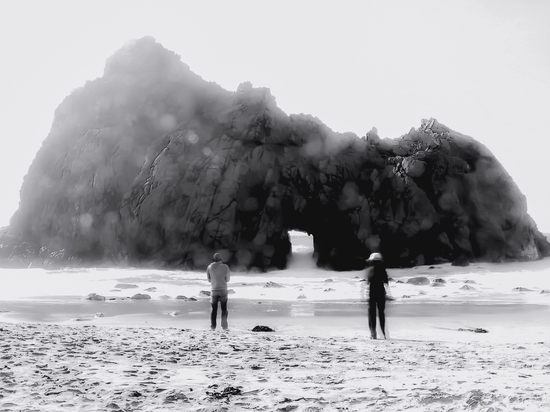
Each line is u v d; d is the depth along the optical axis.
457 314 17.09
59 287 31.47
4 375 6.21
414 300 22.80
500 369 6.78
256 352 8.66
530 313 17.23
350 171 64.50
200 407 4.64
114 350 8.57
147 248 61.38
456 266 53.53
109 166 69.31
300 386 5.64
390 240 59.12
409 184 60.44
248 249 58.41
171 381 6.00
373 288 11.75
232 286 33.22
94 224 67.31
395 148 67.88
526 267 50.97
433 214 59.06
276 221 60.06
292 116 68.19
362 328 13.62
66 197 71.56
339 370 6.85
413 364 7.36
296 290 29.70
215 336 11.02
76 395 5.15
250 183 62.00
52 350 8.43
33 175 77.62
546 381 5.63
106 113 74.94
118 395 5.14
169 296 24.73
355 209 61.09
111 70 78.88
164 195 61.72
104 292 28.23
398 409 4.42
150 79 75.69
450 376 6.17
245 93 69.12
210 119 68.06
